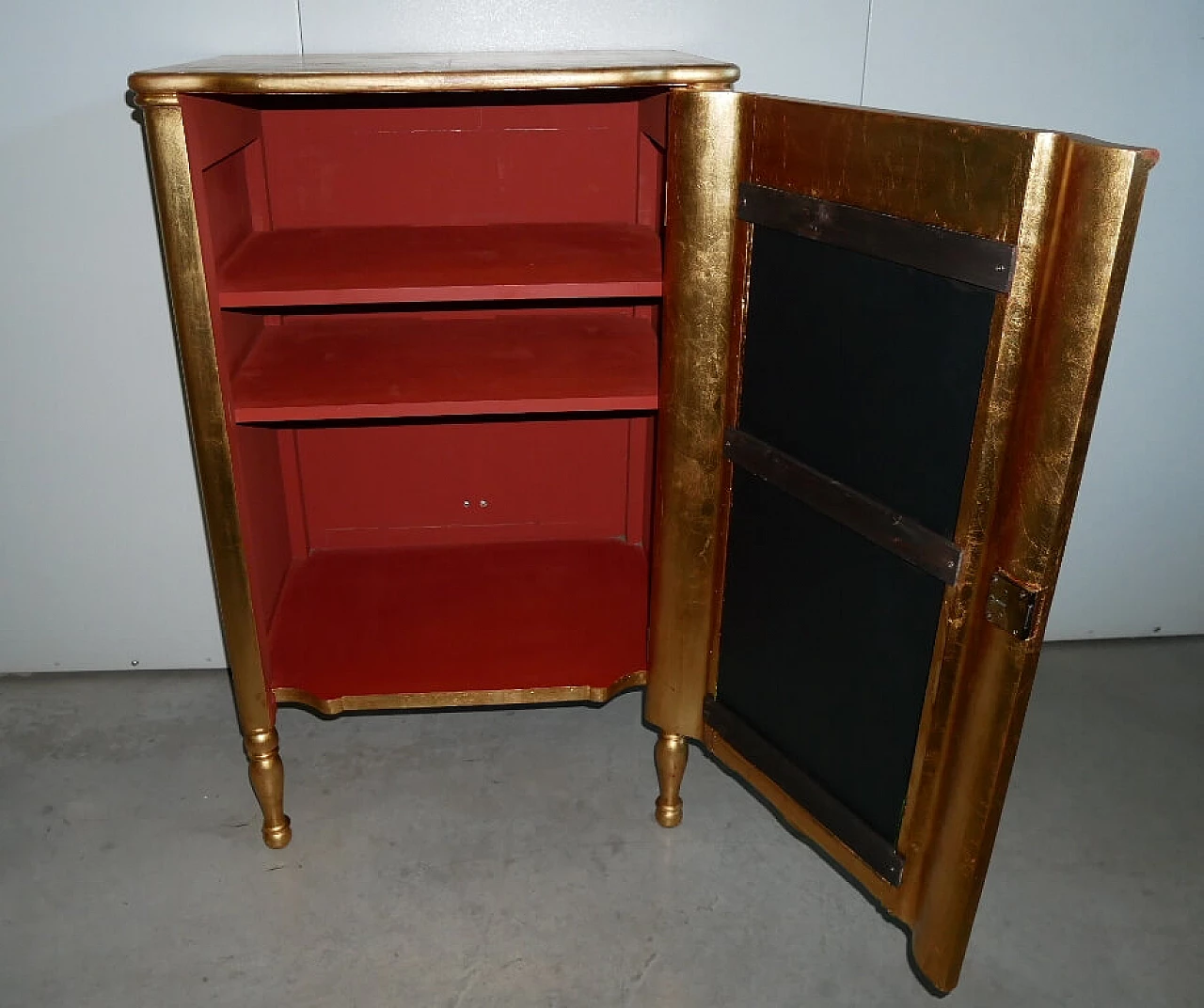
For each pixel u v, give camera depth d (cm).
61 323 185
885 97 183
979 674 116
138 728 202
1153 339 204
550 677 170
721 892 166
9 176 173
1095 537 222
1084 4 179
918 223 109
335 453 202
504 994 146
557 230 179
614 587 197
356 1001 145
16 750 195
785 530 141
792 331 132
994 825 120
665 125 143
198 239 132
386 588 195
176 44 169
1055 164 96
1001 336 103
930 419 114
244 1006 144
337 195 180
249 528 155
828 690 141
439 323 190
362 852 172
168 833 176
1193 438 213
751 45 178
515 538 214
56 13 164
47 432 193
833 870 171
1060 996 148
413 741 201
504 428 204
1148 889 167
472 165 181
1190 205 193
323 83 128
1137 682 220
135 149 174
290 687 166
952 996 148
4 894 162
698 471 150
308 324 187
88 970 149
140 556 206
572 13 174
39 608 209
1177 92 186
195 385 140
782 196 126
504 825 179
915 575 121
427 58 161
